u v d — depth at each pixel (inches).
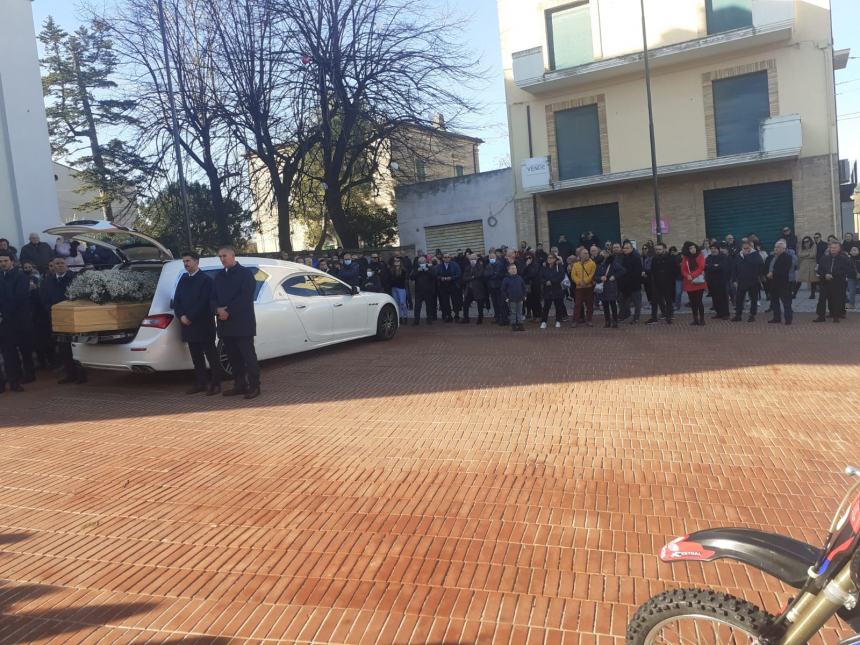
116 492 197.2
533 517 170.6
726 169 796.6
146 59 819.4
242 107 816.3
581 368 358.3
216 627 126.1
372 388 327.0
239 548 158.7
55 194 614.9
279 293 393.4
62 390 350.3
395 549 155.6
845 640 85.7
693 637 92.7
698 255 498.3
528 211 904.3
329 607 132.0
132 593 139.5
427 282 594.2
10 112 578.9
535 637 120.0
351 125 851.4
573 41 858.8
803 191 768.9
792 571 86.9
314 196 985.5
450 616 127.5
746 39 740.0
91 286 333.4
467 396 303.1
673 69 809.5
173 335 333.4
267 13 791.7
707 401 281.0
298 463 217.2
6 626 128.4
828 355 368.5
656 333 474.6
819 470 197.8
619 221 861.8
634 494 183.5
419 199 963.3
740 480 191.9
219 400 312.0
